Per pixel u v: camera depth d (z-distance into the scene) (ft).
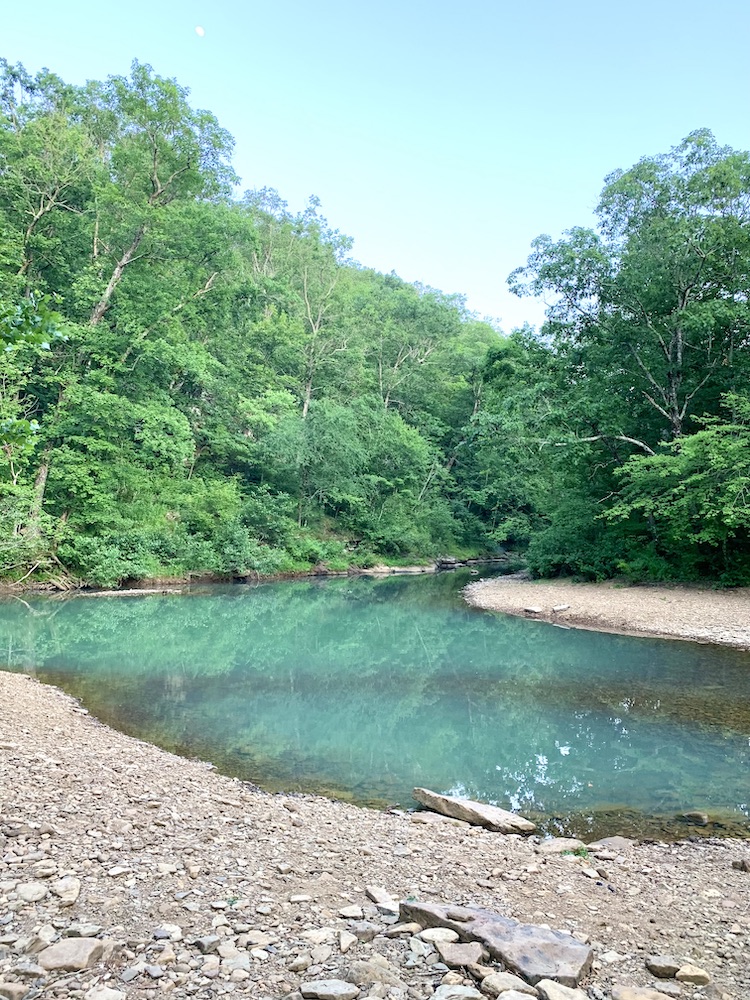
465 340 202.39
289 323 137.49
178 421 89.04
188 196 97.76
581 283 78.23
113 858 13.01
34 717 26.73
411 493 135.85
